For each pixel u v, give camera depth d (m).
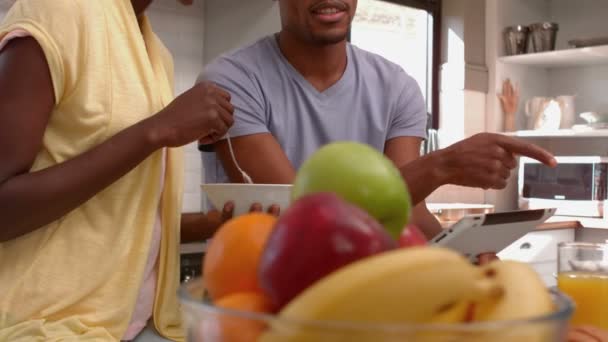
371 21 3.17
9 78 0.83
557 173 3.06
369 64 1.43
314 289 0.29
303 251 0.31
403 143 1.42
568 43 3.38
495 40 3.38
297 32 1.29
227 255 0.37
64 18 0.86
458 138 3.33
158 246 1.02
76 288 0.88
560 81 3.54
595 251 0.92
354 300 0.28
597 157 2.92
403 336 0.26
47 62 0.84
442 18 3.42
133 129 0.87
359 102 1.39
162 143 0.87
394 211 0.39
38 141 0.85
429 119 3.37
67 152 0.89
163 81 1.06
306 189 0.39
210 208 1.39
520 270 0.36
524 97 3.48
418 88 1.48
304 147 1.36
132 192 0.93
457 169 0.99
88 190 0.84
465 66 3.30
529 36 3.33
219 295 0.38
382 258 0.29
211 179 1.37
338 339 0.26
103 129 0.90
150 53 1.07
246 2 2.64
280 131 1.34
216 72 1.33
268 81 1.33
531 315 0.31
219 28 2.77
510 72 3.43
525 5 3.50
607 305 0.71
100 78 0.89
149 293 1.01
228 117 0.94
